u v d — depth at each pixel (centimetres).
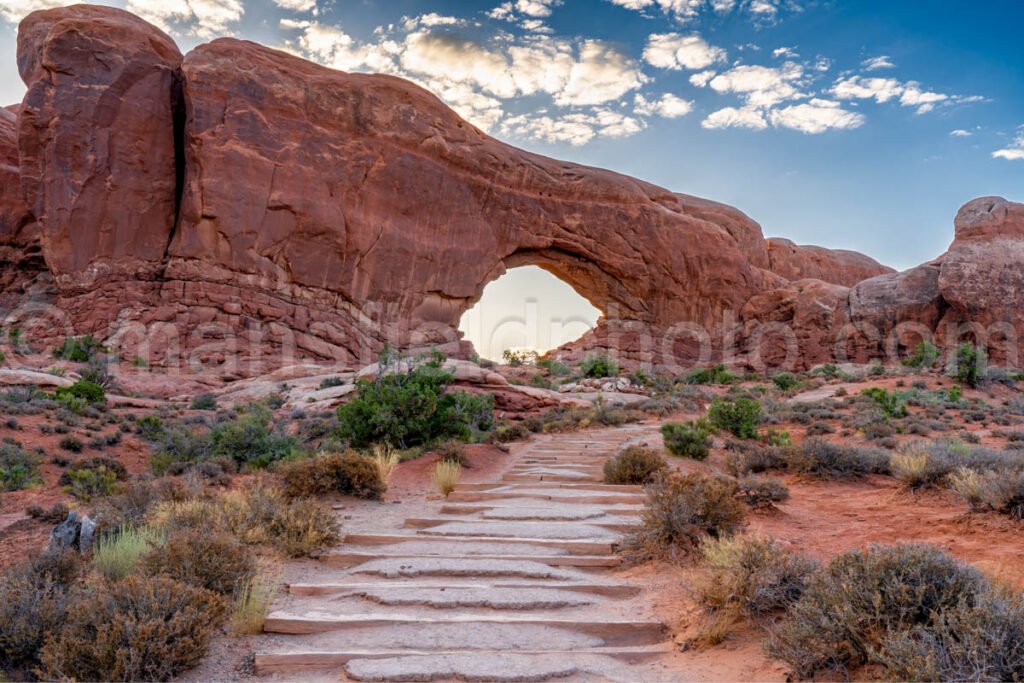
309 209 4769
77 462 1670
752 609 583
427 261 5400
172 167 4609
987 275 5244
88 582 669
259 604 617
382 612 658
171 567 649
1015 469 952
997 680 387
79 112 4328
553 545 882
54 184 4284
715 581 617
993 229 5462
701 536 796
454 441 1631
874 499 1065
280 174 4700
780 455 1387
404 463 1594
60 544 781
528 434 2075
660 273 6512
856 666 472
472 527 970
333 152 4944
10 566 746
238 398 3378
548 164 6309
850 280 8950
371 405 1820
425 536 936
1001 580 543
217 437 1819
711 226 6731
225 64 4638
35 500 1184
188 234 4459
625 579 765
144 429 2177
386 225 5166
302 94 4862
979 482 895
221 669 534
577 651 569
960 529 817
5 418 1964
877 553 520
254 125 4644
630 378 4434
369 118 5119
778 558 615
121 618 507
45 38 4638
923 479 1055
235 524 869
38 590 575
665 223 6531
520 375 4678
